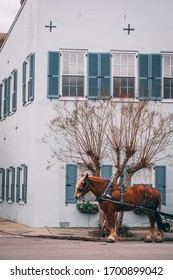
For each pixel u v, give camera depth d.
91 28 25.39
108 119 23.42
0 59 35.50
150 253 15.56
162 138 22.88
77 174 24.88
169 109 25.41
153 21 25.72
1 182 33.25
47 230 23.31
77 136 23.81
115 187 19.56
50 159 24.84
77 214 24.88
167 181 25.36
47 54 25.12
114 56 25.48
